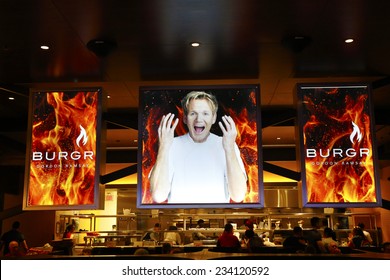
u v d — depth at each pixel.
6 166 12.15
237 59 5.77
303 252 5.73
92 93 6.57
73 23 4.72
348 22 4.73
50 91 6.59
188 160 6.24
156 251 6.79
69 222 10.28
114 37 5.09
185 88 6.48
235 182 6.12
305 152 6.20
